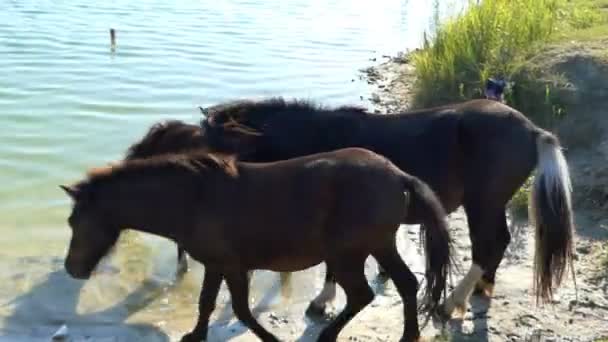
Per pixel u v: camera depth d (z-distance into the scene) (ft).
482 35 30.09
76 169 23.09
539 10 31.91
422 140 16.38
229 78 33.55
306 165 14.38
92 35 40.16
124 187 14.89
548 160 15.52
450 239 14.29
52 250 18.98
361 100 31.37
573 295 16.71
